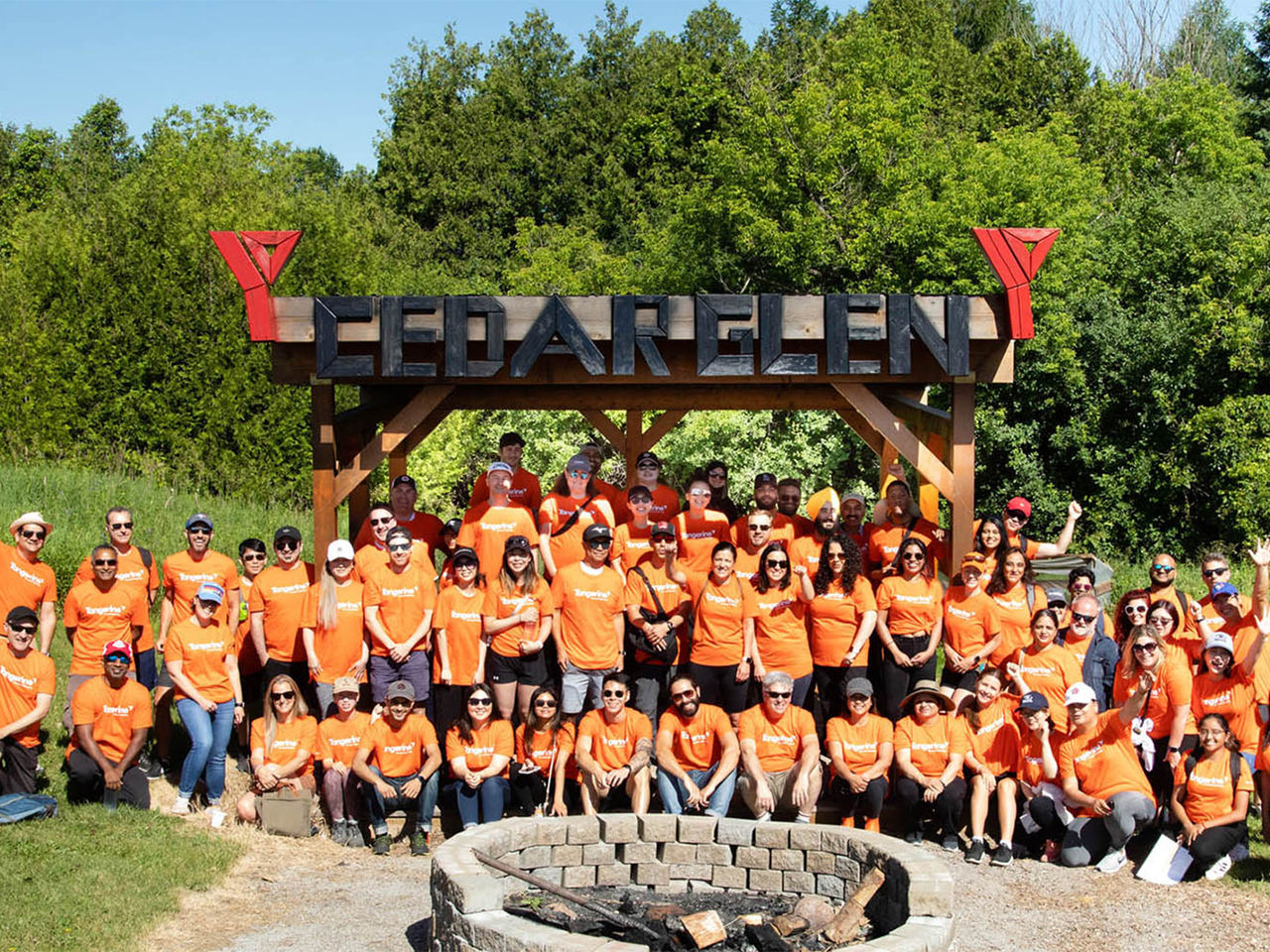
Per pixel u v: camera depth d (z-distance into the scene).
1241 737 9.89
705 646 10.26
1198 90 31.81
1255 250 24.62
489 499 10.82
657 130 41.22
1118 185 31.05
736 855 8.30
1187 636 10.45
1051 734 9.57
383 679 10.16
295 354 10.69
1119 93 35.31
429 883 8.95
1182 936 7.96
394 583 10.17
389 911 8.34
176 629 10.07
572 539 10.98
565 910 7.40
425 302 10.24
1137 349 24.92
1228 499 23.88
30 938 7.39
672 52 48.44
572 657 10.17
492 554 10.60
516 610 10.03
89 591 10.32
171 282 22.17
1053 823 9.45
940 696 9.73
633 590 10.41
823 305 10.39
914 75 27.38
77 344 21.81
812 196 24.19
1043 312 24.19
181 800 9.96
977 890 8.79
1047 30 48.28
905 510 11.16
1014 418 25.64
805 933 7.28
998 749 9.65
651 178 41.69
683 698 9.66
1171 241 26.27
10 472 19.11
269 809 9.90
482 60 51.25
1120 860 9.18
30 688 9.66
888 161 24.23
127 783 9.95
